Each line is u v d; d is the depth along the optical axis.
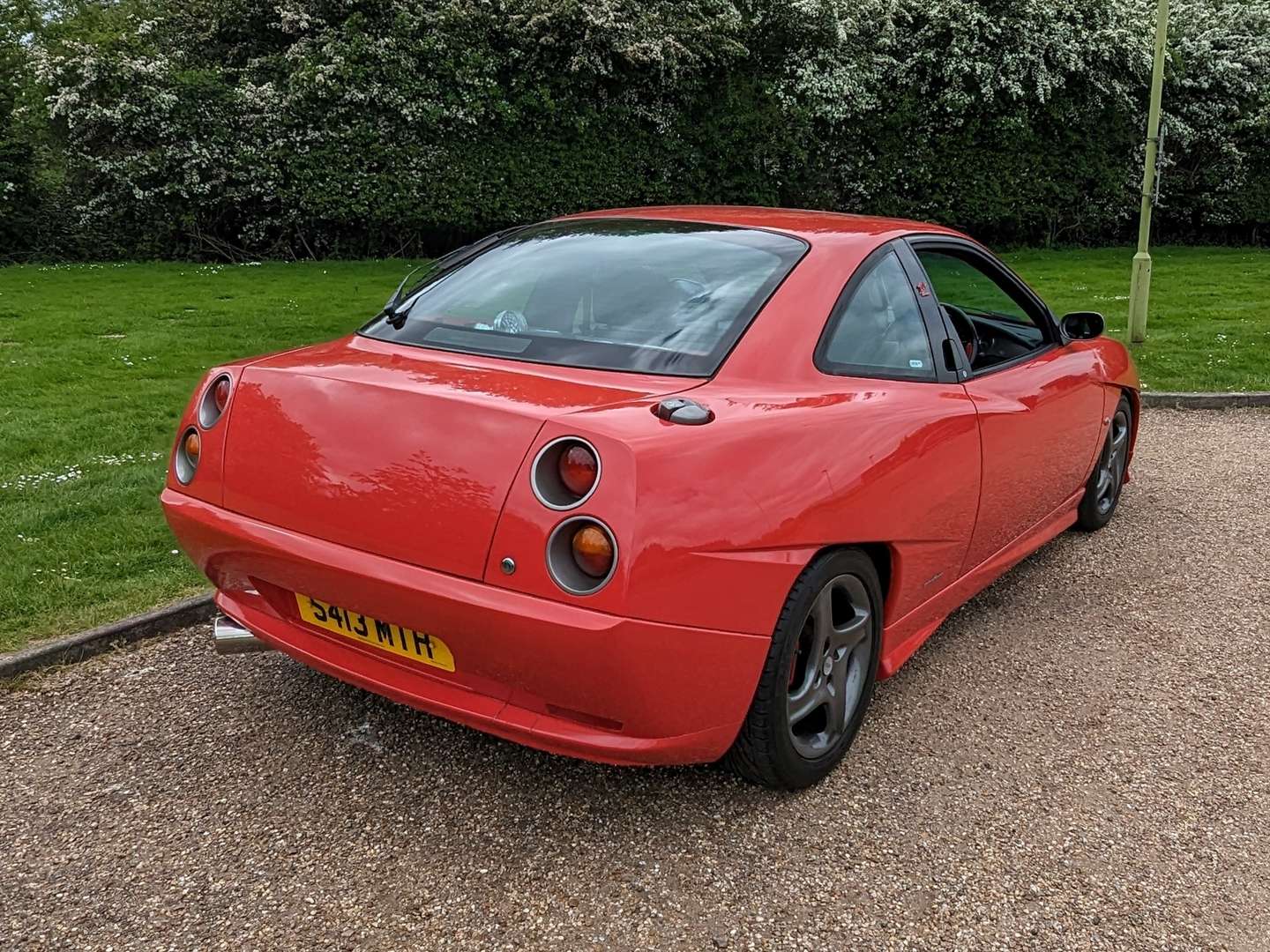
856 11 19.53
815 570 2.51
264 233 18.50
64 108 17.41
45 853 2.45
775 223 3.26
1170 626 3.90
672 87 18.67
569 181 18.77
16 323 10.95
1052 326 4.23
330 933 2.20
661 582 2.12
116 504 4.82
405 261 18.58
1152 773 2.88
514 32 17.78
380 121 17.84
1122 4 20.84
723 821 2.61
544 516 2.12
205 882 2.35
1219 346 10.06
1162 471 6.12
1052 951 2.18
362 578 2.30
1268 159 22.45
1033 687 3.39
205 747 2.93
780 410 2.49
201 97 17.95
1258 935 2.24
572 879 2.38
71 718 3.08
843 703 2.81
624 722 2.27
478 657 2.26
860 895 2.35
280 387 2.57
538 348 2.70
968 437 3.12
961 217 21.03
